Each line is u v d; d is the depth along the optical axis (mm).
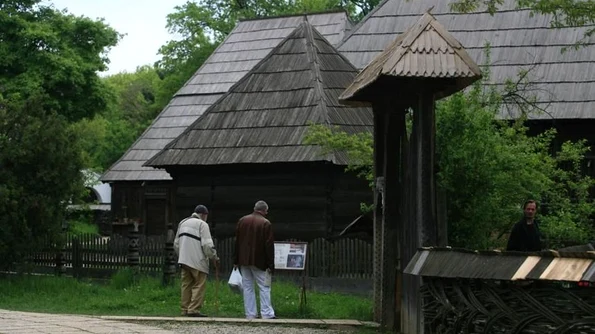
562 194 16734
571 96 22312
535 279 8078
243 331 12766
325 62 22969
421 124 11258
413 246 11750
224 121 22422
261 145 21344
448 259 9844
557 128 22297
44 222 19938
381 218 13586
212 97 32750
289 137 21250
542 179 13898
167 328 13094
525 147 14023
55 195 20188
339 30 31641
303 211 21078
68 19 40750
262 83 22875
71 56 39688
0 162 19656
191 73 50688
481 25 24672
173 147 22281
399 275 12781
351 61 24984
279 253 15547
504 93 19547
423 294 10766
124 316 14461
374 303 13727
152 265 20125
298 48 23359
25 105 20266
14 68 38906
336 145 17672
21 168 19875
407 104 12711
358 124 21250
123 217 37719
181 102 33812
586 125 22203
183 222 15250
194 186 22359
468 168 12648
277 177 21406
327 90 22109
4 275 19688
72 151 20359
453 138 12781
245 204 21734
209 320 13922
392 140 12844
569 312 7887
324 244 19156
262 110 22219
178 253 15125
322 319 14281
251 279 14773
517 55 23656
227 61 33094
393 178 12883
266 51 32250
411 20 25578
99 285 19609
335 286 18797
